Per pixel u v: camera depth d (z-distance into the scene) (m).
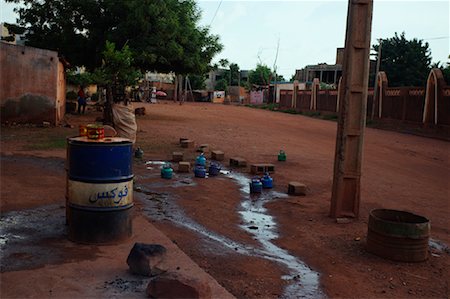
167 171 10.09
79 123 20.41
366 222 7.46
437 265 5.61
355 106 7.39
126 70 14.03
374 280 5.05
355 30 7.28
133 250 4.41
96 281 4.18
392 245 5.66
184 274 4.45
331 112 39.81
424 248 5.69
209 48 25.08
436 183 11.97
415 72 45.16
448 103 24.67
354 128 7.40
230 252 5.63
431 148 20.14
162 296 3.85
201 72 24.91
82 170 5.13
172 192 8.80
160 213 7.20
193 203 8.03
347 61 7.32
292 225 7.12
